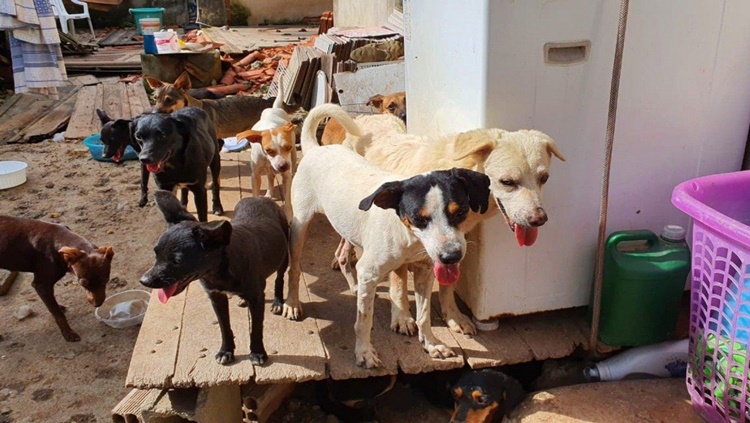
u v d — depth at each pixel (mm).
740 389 1488
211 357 1685
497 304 1778
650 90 1676
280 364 1666
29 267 2154
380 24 5270
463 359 1710
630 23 1612
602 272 1731
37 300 2451
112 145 2805
